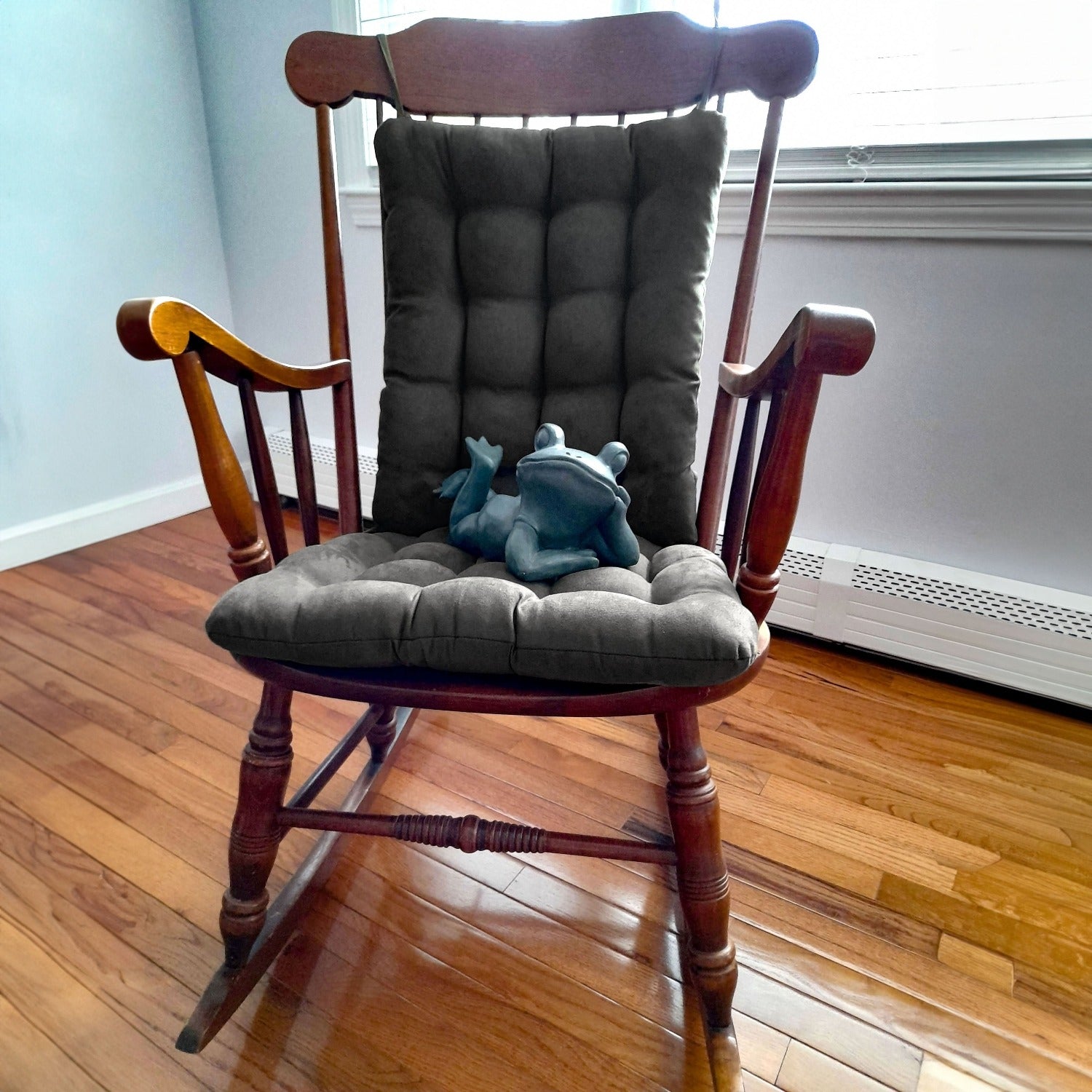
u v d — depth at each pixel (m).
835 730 1.17
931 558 1.32
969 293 1.17
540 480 0.71
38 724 1.13
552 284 0.92
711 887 0.65
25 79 1.50
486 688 0.57
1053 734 1.17
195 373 0.60
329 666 0.59
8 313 1.55
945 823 0.99
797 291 1.31
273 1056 0.69
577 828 0.96
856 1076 0.69
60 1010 0.72
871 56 1.19
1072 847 0.96
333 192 0.90
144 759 1.06
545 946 0.80
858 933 0.83
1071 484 1.18
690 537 0.87
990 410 1.21
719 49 0.86
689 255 0.86
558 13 1.43
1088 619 1.14
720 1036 0.67
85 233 1.66
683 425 0.87
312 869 0.84
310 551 0.74
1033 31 1.10
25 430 1.63
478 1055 0.69
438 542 0.84
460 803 1.00
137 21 1.66
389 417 0.92
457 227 0.93
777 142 0.84
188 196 1.85
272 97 1.71
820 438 1.36
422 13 1.53
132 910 0.83
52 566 1.66
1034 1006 0.75
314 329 1.90
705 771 0.66
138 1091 0.66
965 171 1.18
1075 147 1.12
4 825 0.94
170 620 1.44
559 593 0.69
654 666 0.53
